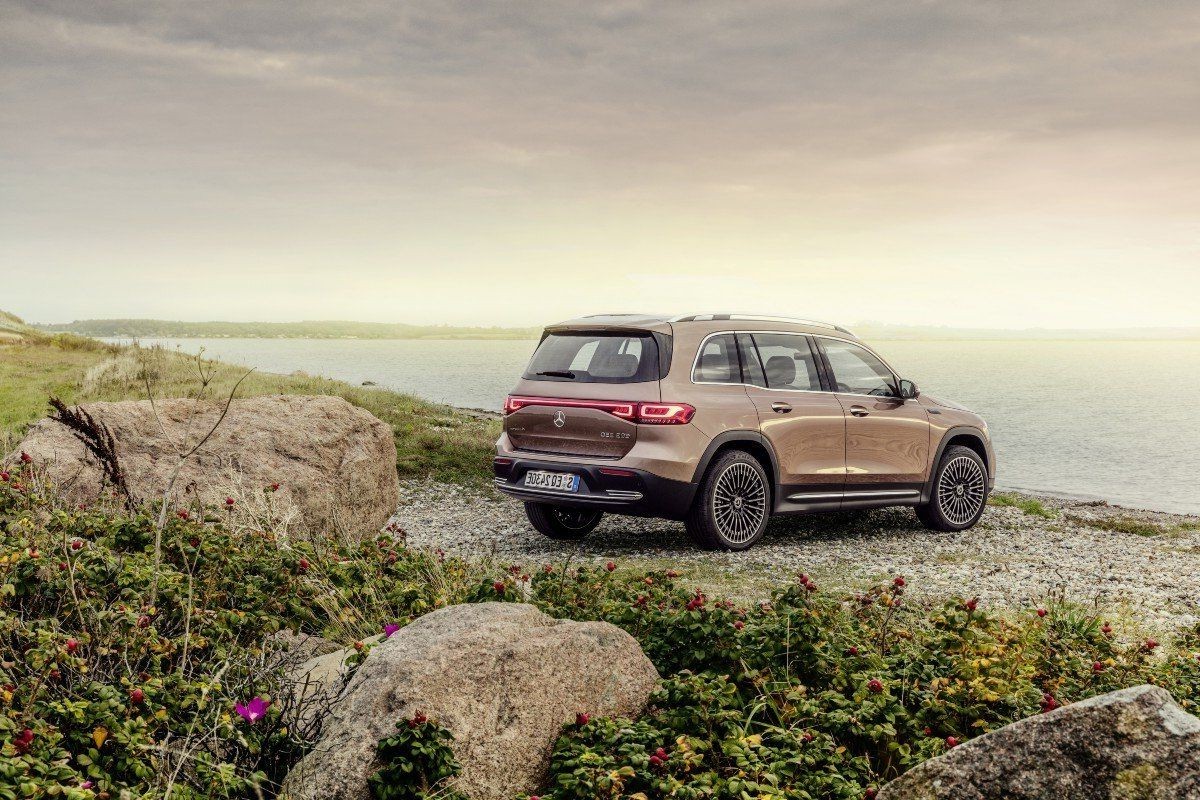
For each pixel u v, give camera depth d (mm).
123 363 26109
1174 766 2721
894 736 3914
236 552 5598
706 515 9016
